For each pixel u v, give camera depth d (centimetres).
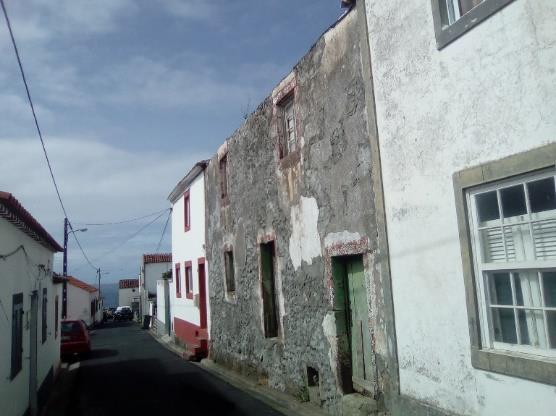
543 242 438
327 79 799
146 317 3847
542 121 426
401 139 604
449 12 540
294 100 944
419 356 574
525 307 452
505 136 461
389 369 629
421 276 570
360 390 755
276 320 1090
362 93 699
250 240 1168
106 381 1364
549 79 420
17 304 828
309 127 864
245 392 1042
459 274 515
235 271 1284
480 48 488
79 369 1677
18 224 789
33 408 980
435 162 548
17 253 825
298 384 918
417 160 577
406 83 595
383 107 639
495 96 471
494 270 481
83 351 1942
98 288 5566
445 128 533
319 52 825
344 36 747
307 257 880
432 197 554
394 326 618
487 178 477
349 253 738
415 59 579
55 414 1007
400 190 607
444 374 535
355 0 711
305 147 880
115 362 1777
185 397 1046
